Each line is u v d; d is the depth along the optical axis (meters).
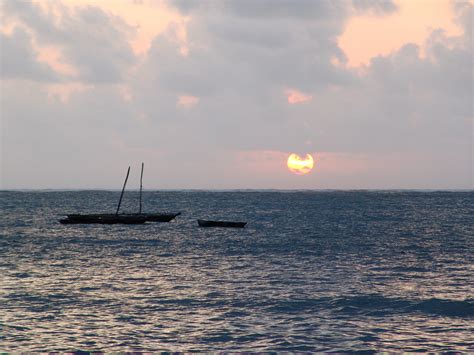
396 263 79.12
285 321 45.75
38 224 153.62
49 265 75.69
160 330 43.16
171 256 86.88
